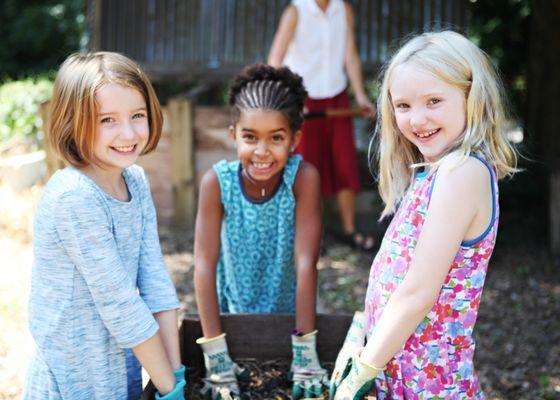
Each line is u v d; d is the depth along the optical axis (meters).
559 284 4.38
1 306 3.46
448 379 1.73
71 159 1.77
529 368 3.39
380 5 5.98
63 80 1.75
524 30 7.60
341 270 4.55
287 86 2.27
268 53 6.20
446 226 1.61
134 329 1.72
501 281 4.43
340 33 4.56
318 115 4.48
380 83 2.00
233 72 6.23
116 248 1.75
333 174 4.82
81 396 1.77
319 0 4.43
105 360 1.78
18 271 4.00
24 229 4.72
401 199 1.92
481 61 1.68
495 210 1.67
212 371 2.14
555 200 4.88
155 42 6.30
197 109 5.21
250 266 2.38
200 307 2.21
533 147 5.86
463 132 1.68
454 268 1.68
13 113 6.29
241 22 6.20
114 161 1.76
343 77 4.71
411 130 1.70
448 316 1.71
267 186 2.28
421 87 1.65
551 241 4.91
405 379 1.76
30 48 11.85
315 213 2.29
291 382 2.16
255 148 2.16
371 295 1.85
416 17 5.97
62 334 1.74
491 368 3.40
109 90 1.72
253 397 2.10
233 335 2.28
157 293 1.92
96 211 1.70
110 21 6.29
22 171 5.42
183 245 4.93
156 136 1.88
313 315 2.20
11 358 2.92
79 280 1.74
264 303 2.44
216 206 2.28
